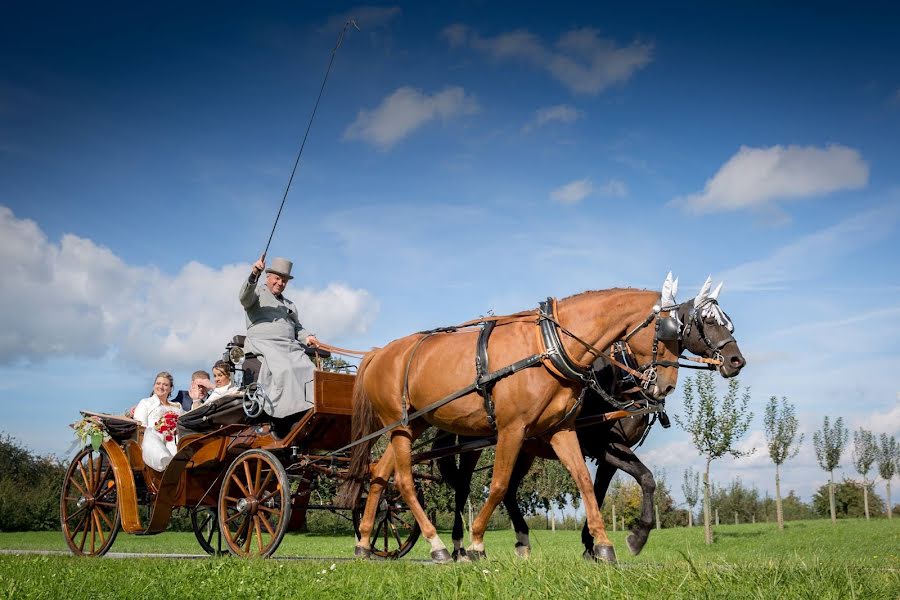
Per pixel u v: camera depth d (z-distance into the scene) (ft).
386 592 17.31
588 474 23.34
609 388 26.17
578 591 15.39
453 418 25.25
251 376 30.66
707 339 23.57
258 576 19.86
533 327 23.97
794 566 18.01
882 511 156.97
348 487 28.22
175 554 40.19
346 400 29.17
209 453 31.09
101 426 33.71
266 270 31.81
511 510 28.63
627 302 23.88
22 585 19.13
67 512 35.45
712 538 73.20
